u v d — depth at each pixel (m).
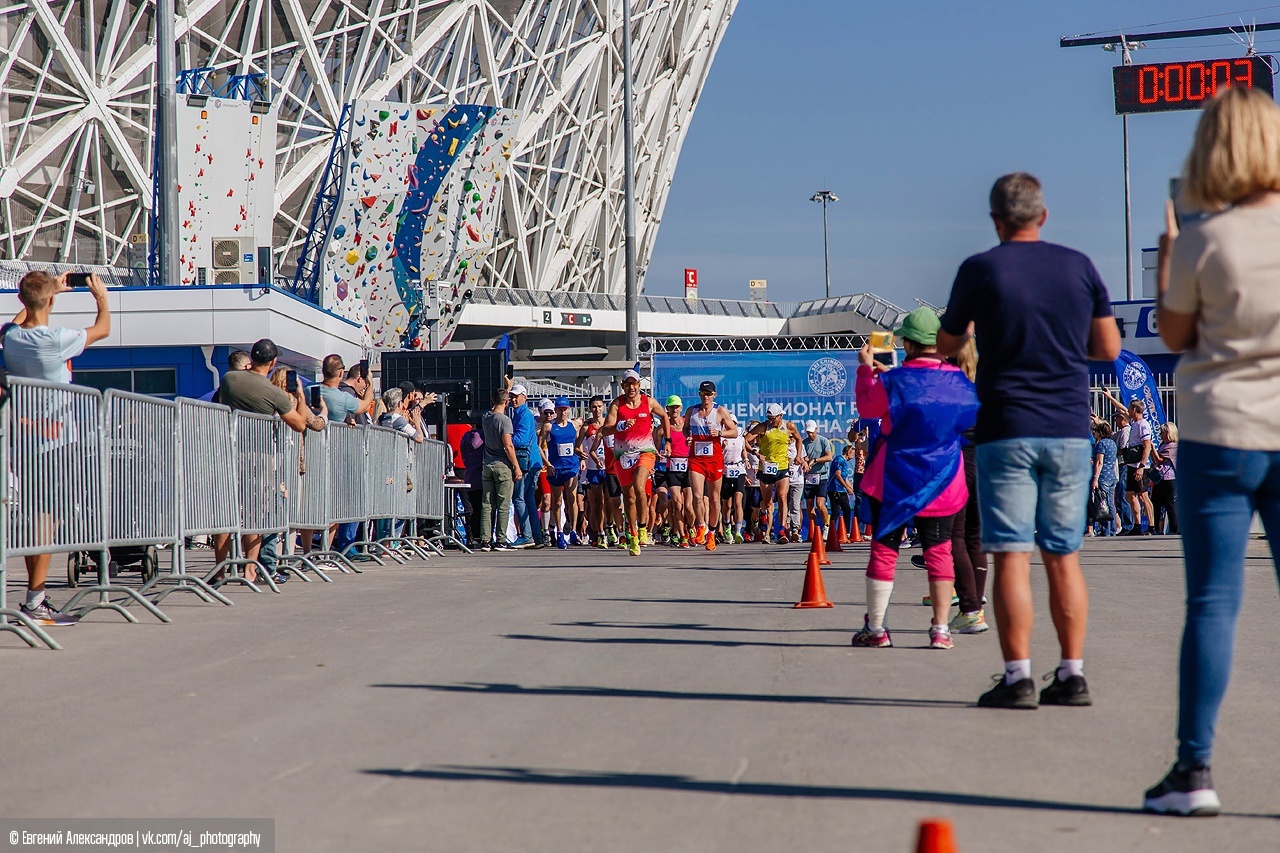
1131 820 8.79
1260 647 17.41
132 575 28.94
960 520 19.02
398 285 69.69
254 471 25.98
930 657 16.45
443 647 17.08
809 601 22.55
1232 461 9.01
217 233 60.00
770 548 45.50
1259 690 13.96
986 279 12.84
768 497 50.53
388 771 10.02
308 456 29.09
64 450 18.69
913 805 9.08
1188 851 8.10
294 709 12.59
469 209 69.69
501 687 13.91
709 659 16.09
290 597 24.30
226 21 128.88
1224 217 9.10
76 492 18.98
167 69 51.94
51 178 117.19
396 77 145.88
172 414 22.17
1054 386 12.81
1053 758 10.59
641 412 40.12
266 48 132.38
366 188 67.81
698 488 44.28
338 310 68.88
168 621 19.92
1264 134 9.09
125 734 11.41
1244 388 9.04
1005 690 12.84
